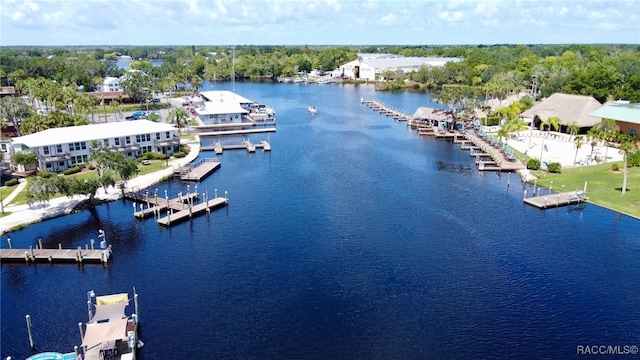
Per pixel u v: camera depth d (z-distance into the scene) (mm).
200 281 62781
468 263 66812
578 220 81500
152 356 48688
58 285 62219
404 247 71750
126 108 193250
